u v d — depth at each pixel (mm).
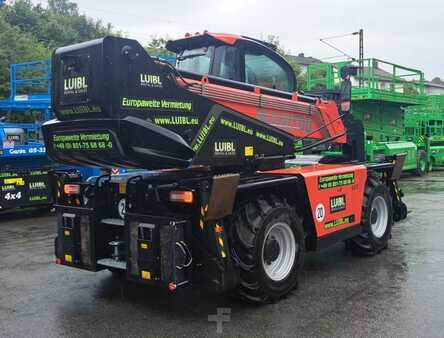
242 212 5023
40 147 10781
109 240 5324
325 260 6777
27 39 31156
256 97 5793
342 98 7168
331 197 6156
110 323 4656
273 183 5297
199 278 4758
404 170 19062
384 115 17766
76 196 5477
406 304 4961
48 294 5508
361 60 16375
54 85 4820
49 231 9281
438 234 8195
